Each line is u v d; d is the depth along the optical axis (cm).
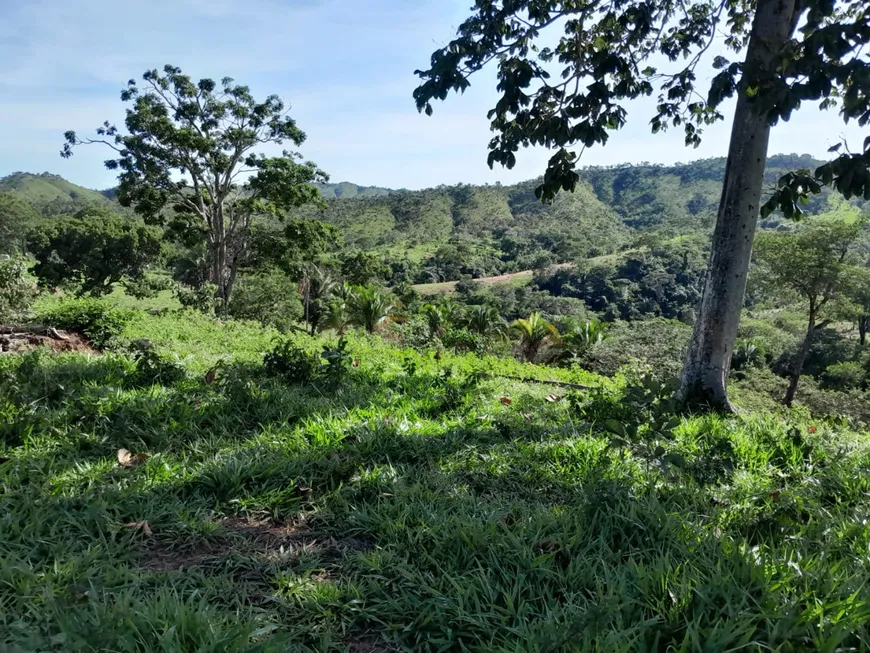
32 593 214
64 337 775
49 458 333
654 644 190
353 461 360
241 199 3058
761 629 198
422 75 544
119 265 4038
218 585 238
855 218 2550
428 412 524
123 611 193
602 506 295
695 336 689
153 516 286
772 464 428
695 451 428
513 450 419
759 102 418
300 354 608
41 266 3825
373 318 2830
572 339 2598
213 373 557
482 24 602
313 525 302
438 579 245
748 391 2264
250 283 3484
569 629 193
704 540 260
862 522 295
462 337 1883
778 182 494
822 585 221
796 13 608
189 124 2880
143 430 397
